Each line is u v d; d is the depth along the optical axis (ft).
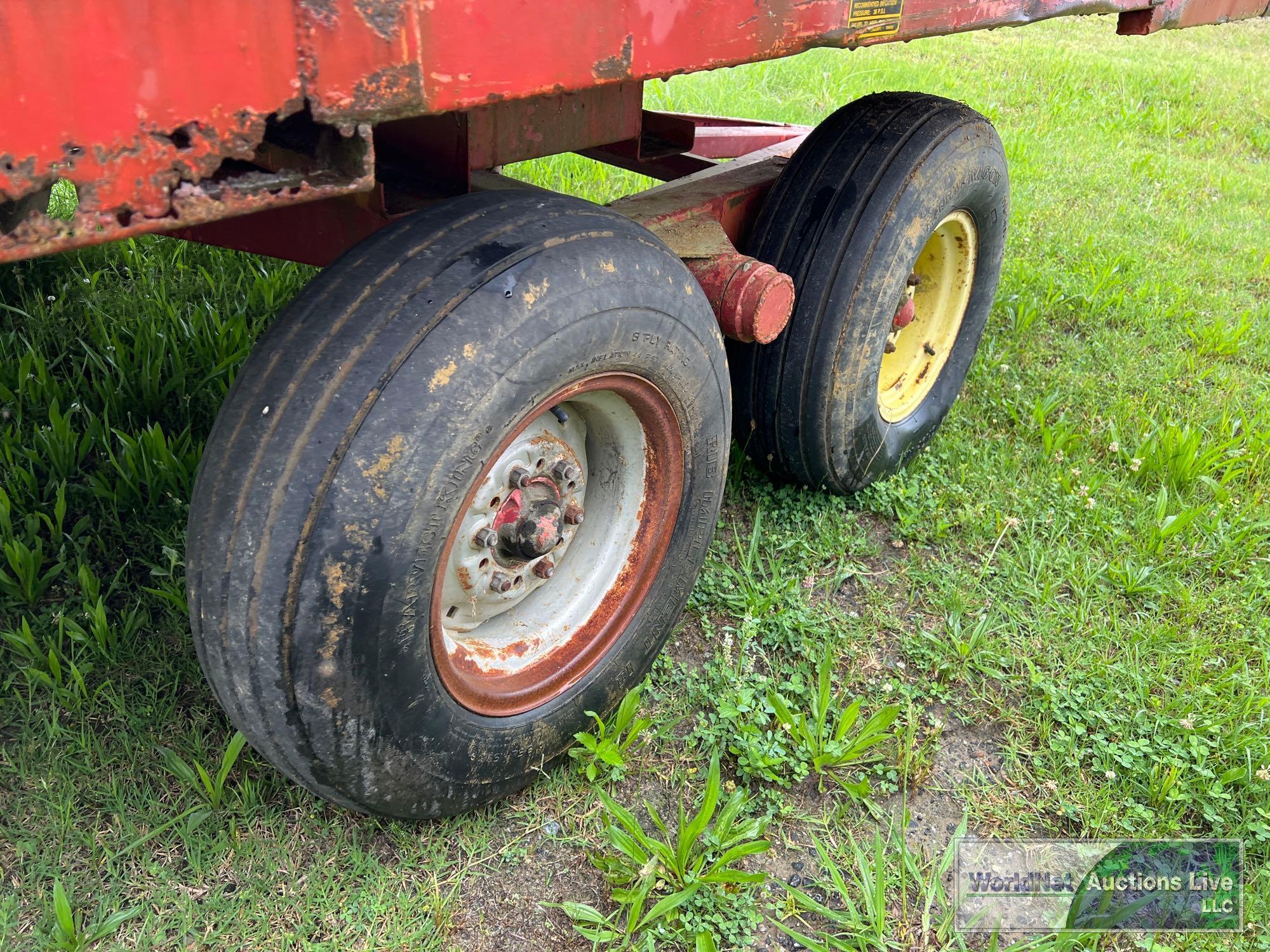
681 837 7.01
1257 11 12.64
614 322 6.38
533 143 7.84
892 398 11.85
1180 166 25.45
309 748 5.92
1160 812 8.21
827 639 9.61
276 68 3.91
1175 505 11.70
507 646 7.42
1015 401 13.62
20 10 3.21
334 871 7.06
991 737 8.92
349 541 5.45
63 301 12.67
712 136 15.14
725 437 8.06
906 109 10.15
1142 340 15.65
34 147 3.37
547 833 7.60
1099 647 9.80
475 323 5.69
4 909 6.48
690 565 8.38
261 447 5.55
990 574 10.69
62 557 8.95
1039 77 33.24
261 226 7.97
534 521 6.91
